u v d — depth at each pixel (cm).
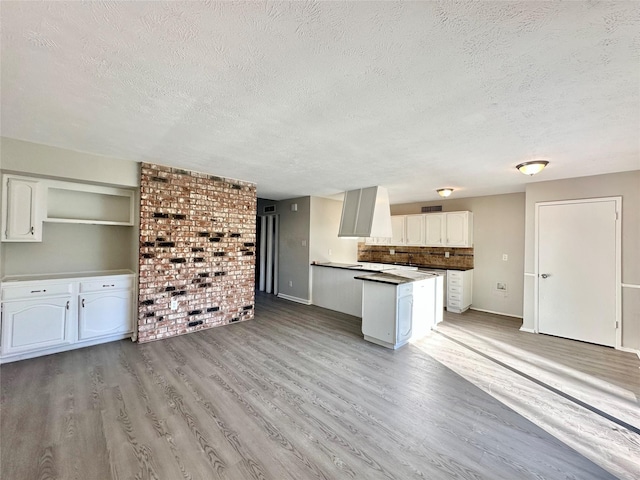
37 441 184
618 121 219
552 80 165
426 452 183
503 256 538
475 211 575
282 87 177
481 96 185
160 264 371
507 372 297
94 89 181
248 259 469
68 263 362
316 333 412
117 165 338
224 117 221
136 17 121
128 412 217
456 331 431
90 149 304
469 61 149
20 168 281
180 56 148
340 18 121
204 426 203
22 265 332
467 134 249
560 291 412
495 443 192
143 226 356
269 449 182
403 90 179
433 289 436
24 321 297
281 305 587
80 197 368
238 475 162
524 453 183
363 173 396
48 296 310
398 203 682
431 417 219
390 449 185
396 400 242
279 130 245
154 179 362
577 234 400
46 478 156
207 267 418
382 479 161
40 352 312
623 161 324
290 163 350
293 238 640
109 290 348
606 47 135
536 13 116
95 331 339
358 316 505
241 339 380
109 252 391
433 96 186
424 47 138
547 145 274
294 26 126
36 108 208
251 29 128
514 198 528
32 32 130
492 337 406
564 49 138
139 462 169
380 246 725
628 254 366
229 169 385
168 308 379
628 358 338
